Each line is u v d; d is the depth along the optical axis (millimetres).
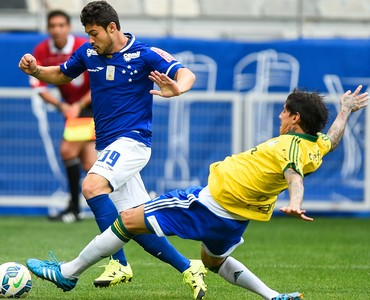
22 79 45312
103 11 22500
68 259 29438
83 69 23969
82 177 46594
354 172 45438
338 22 51969
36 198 45594
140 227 19875
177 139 45094
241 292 22734
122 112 23047
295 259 30234
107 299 21250
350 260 30031
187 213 19562
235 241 19984
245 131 45125
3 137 45344
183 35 52000
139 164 23094
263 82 45344
